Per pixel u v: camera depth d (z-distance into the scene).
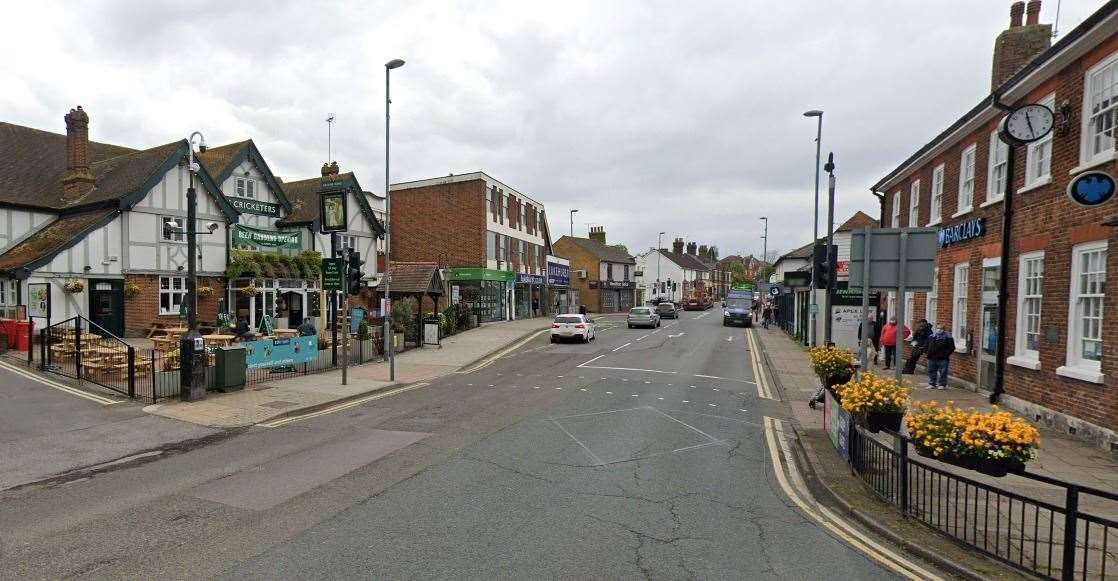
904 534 5.39
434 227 36.09
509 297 39.41
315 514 5.83
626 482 6.99
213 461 7.74
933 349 13.50
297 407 11.20
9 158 21.36
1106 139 8.90
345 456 8.00
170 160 21.11
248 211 25.17
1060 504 6.21
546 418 10.61
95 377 13.38
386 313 19.45
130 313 20.03
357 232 29.75
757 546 5.21
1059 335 9.71
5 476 7.08
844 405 7.13
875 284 7.52
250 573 4.57
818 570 4.76
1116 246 8.34
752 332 33.84
